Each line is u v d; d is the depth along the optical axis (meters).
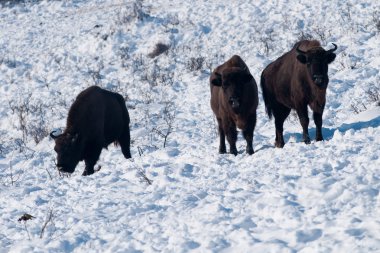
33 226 28.95
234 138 43.56
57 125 66.31
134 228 26.05
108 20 97.00
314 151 35.41
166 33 85.19
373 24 72.38
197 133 55.47
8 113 73.81
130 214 28.38
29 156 57.00
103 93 51.75
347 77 61.19
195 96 67.62
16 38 100.69
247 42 78.00
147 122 61.66
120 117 53.47
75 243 25.02
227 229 23.52
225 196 28.08
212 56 77.25
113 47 86.75
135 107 67.50
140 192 33.09
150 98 69.69
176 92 70.31
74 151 47.41
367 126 45.50
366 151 33.00
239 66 43.78
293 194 26.80
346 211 23.59
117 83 76.81
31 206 34.03
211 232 23.44
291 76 45.31
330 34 72.94
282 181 28.94
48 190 37.69
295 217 23.61
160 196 30.59
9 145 63.22
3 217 32.00
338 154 33.16
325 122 50.91
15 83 84.31
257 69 69.62
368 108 51.47
